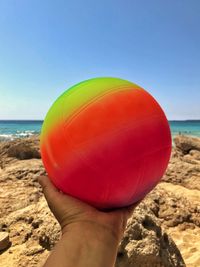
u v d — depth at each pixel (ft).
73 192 1.02
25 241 2.68
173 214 3.71
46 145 1.08
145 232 2.28
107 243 0.92
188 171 5.53
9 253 2.53
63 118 1.03
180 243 3.23
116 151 0.97
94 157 0.97
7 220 3.00
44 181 1.14
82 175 0.99
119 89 1.06
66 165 1.00
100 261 0.87
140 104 1.03
